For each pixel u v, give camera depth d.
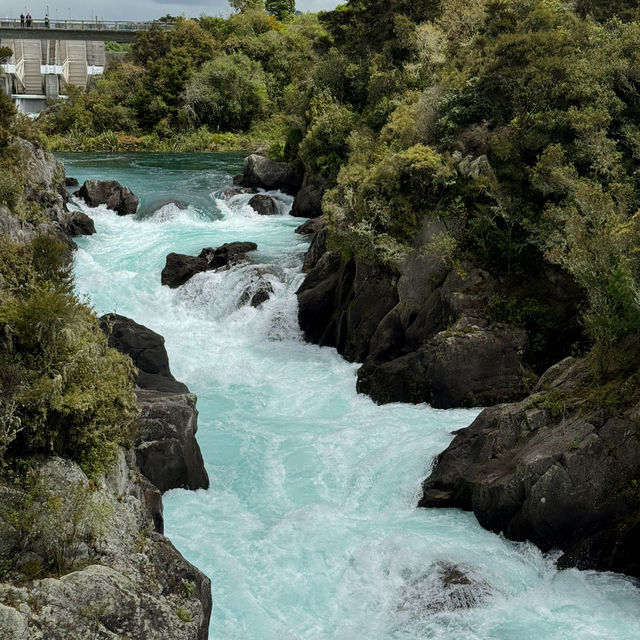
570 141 28.62
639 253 19.41
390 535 17.73
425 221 29.08
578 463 17.22
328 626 15.30
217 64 91.12
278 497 20.17
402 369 25.70
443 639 14.67
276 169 54.75
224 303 33.88
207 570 16.75
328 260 33.94
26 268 20.72
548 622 14.98
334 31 58.19
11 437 14.30
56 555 13.27
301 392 27.11
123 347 25.25
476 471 19.12
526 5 36.97
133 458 17.64
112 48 130.88
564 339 25.28
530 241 26.23
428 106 34.22
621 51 31.00
